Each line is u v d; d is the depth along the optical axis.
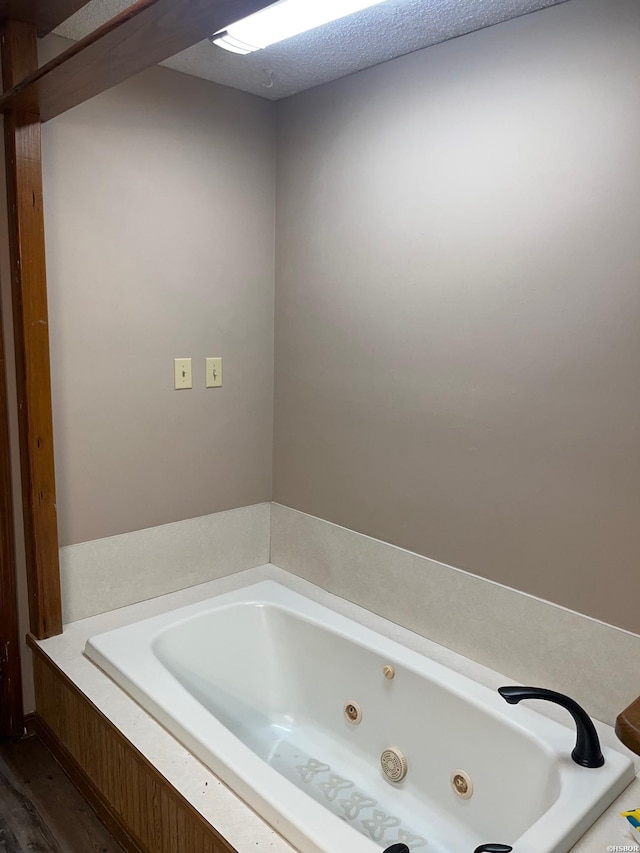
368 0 1.60
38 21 1.85
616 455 1.72
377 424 2.34
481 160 1.92
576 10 1.67
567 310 1.77
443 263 2.05
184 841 1.55
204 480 2.60
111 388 2.29
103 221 2.19
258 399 2.71
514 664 2.01
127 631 2.17
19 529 2.19
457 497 2.11
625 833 1.43
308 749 2.20
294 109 2.50
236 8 1.16
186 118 2.33
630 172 1.62
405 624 2.33
